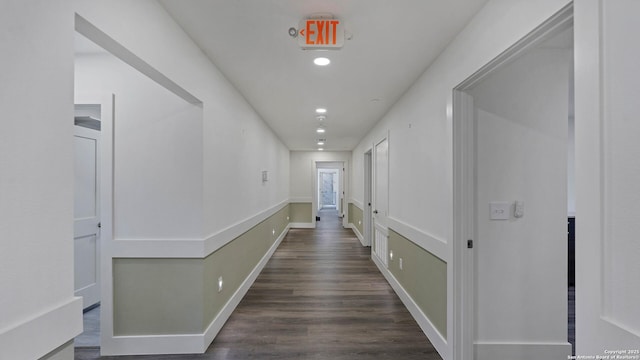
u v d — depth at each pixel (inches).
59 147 39.3
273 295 143.6
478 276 88.2
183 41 78.2
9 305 33.6
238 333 106.0
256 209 168.9
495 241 87.9
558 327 88.0
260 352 94.2
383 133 174.9
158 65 66.2
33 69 36.1
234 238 124.6
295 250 244.7
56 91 39.0
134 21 57.6
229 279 120.0
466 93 83.7
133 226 93.4
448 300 86.4
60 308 39.0
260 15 71.1
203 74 91.6
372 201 213.0
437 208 96.0
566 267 88.1
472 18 71.7
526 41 54.8
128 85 93.5
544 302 88.2
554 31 50.8
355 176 323.6
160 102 93.5
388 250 164.7
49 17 38.2
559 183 88.4
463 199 83.7
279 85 121.0
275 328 109.8
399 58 95.1
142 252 92.6
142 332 92.8
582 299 40.7
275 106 153.5
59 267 39.2
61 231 39.5
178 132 93.5
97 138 132.0
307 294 145.1
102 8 48.7
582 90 40.6
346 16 71.2
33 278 36.0
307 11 69.2
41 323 36.7
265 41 84.1
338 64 100.0
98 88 93.2
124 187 93.4
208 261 97.7
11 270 33.8
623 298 35.9
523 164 88.5
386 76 111.2
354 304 132.7
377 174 196.9
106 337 92.0
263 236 191.5
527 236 88.3
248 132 147.4
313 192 366.0
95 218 130.6
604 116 37.9
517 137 88.6
